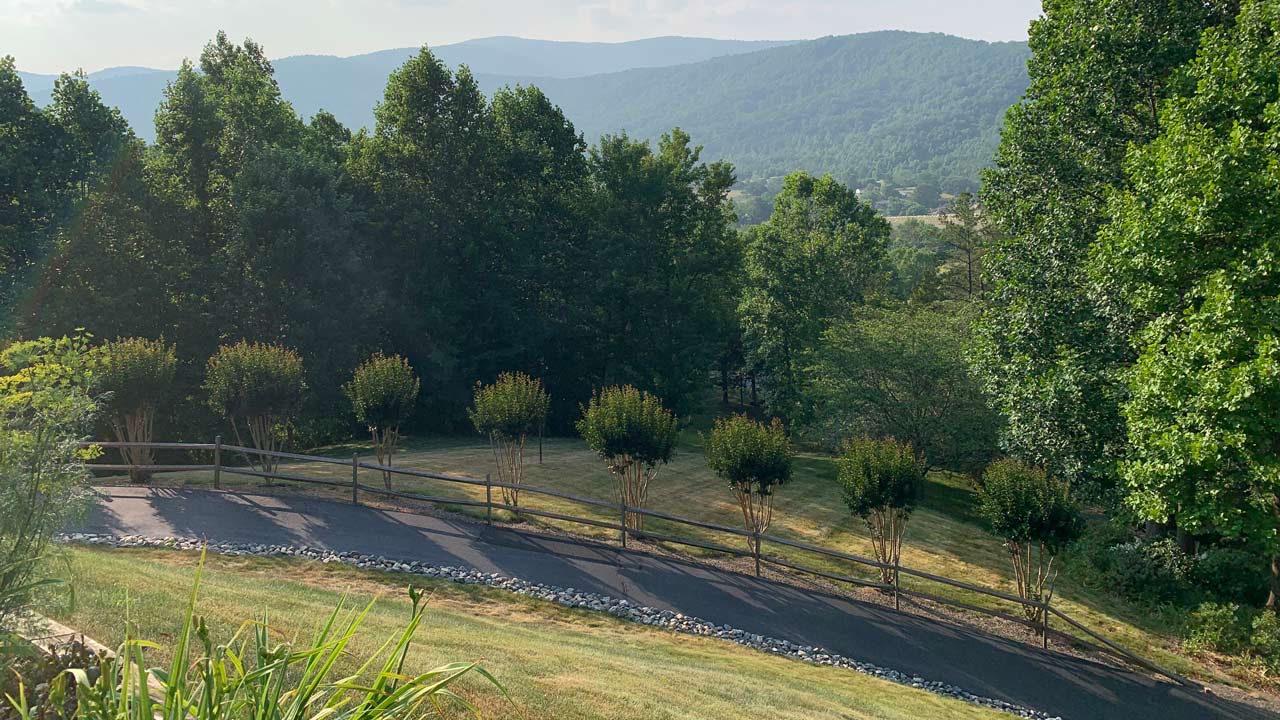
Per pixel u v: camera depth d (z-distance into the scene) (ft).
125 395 68.39
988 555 84.53
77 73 117.29
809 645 53.98
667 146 165.17
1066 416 76.02
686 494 93.09
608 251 149.48
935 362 106.22
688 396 155.33
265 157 121.39
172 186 126.00
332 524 62.95
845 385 111.24
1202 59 64.34
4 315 99.91
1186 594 74.38
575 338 155.43
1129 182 75.51
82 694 12.77
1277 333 56.13
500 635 42.45
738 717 33.60
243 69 145.79
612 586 58.39
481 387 138.10
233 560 52.75
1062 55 79.92
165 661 26.22
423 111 141.18
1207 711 53.16
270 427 77.41
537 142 152.56
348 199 127.34
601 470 100.17
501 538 64.90
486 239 144.05
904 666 53.26
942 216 215.31
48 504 20.57
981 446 105.19
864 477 65.51
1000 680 53.57
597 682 34.73
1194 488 62.03
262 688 13.70
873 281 200.85
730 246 169.99
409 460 96.89
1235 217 58.75
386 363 77.00
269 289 120.98
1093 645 62.59
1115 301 72.08
